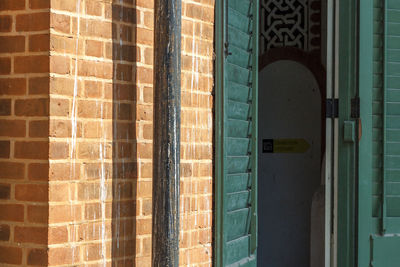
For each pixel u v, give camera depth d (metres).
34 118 3.44
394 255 5.72
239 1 4.80
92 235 3.60
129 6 3.79
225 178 4.48
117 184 3.72
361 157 5.70
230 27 4.62
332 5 5.81
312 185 6.91
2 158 3.49
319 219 6.71
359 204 5.68
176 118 3.42
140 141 3.84
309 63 6.89
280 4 6.96
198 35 4.29
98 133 3.63
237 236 4.79
